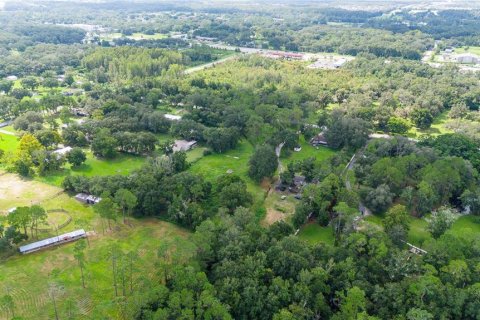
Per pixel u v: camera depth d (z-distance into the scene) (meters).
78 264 135.25
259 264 120.38
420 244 150.38
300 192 185.38
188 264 121.00
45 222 151.50
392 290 113.88
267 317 108.88
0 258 137.00
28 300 119.25
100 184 171.00
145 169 183.25
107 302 114.12
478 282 117.81
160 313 102.31
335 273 122.06
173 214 155.88
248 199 168.00
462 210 178.50
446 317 109.81
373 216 167.75
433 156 196.75
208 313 104.00
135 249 143.62
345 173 195.75
